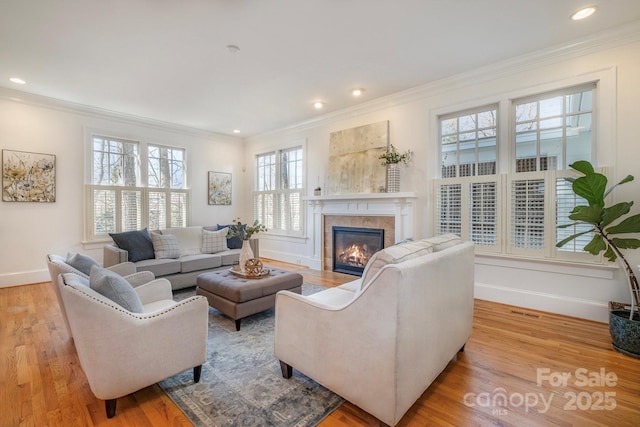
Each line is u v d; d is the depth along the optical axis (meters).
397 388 1.36
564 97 3.04
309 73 3.50
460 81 3.59
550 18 2.50
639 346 2.16
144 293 2.31
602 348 2.33
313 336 1.71
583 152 2.95
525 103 3.26
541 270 3.10
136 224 5.12
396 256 1.54
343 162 4.80
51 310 3.17
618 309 2.52
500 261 3.34
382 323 1.39
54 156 4.32
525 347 2.35
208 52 3.00
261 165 6.48
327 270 5.10
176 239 4.37
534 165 3.21
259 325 2.84
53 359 2.17
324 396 1.75
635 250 2.65
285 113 5.00
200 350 1.86
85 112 4.60
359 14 2.41
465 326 2.21
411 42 2.85
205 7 2.30
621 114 2.69
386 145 4.29
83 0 2.20
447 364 1.95
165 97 4.22
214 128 5.95
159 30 2.61
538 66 3.10
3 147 3.95
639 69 2.61
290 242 5.81
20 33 2.64
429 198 3.89
